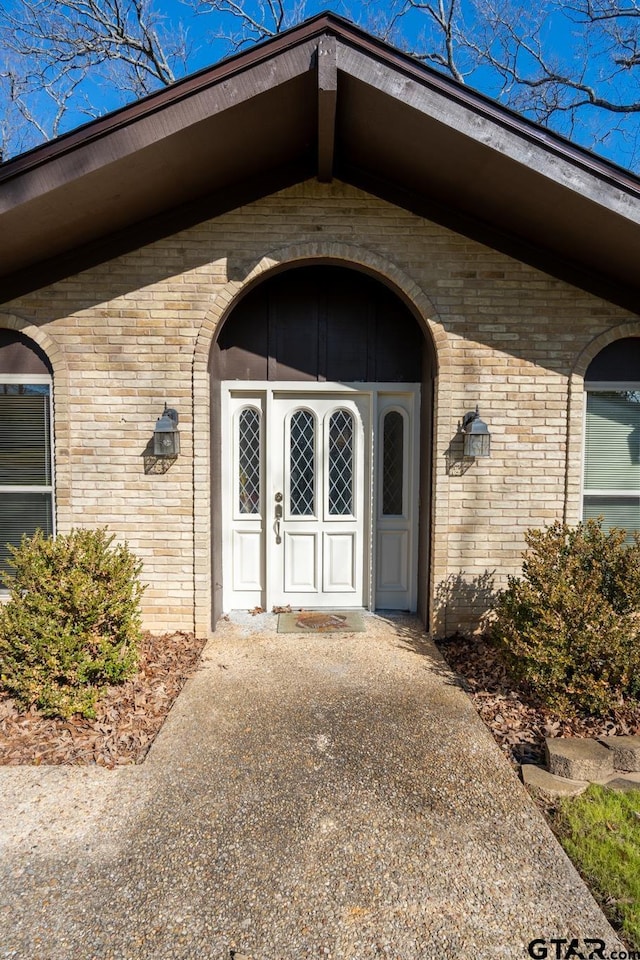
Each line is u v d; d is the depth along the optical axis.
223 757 3.12
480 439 4.68
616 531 4.16
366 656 4.55
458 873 2.29
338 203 4.73
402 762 3.08
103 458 4.81
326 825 2.58
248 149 4.20
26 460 4.95
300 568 5.73
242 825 2.58
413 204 4.74
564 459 4.91
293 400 5.57
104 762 3.06
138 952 1.93
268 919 2.06
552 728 3.38
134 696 3.75
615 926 2.06
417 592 5.67
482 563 4.95
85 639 3.57
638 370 5.00
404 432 5.63
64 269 4.69
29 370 4.86
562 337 4.85
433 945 1.96
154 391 4.78
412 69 3.62
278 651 4.64
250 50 3.59
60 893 2.18
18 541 5.03
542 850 2.42
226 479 5.57
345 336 5.45
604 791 2.82
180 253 4.71
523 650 3.63
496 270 4.80
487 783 2.90
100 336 4.74
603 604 3.59
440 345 4.82
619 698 3.49
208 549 4.87
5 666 3.53
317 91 3.76
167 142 3.69
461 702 3.77
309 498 5.68
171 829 2.55
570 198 3.86
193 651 4.57
